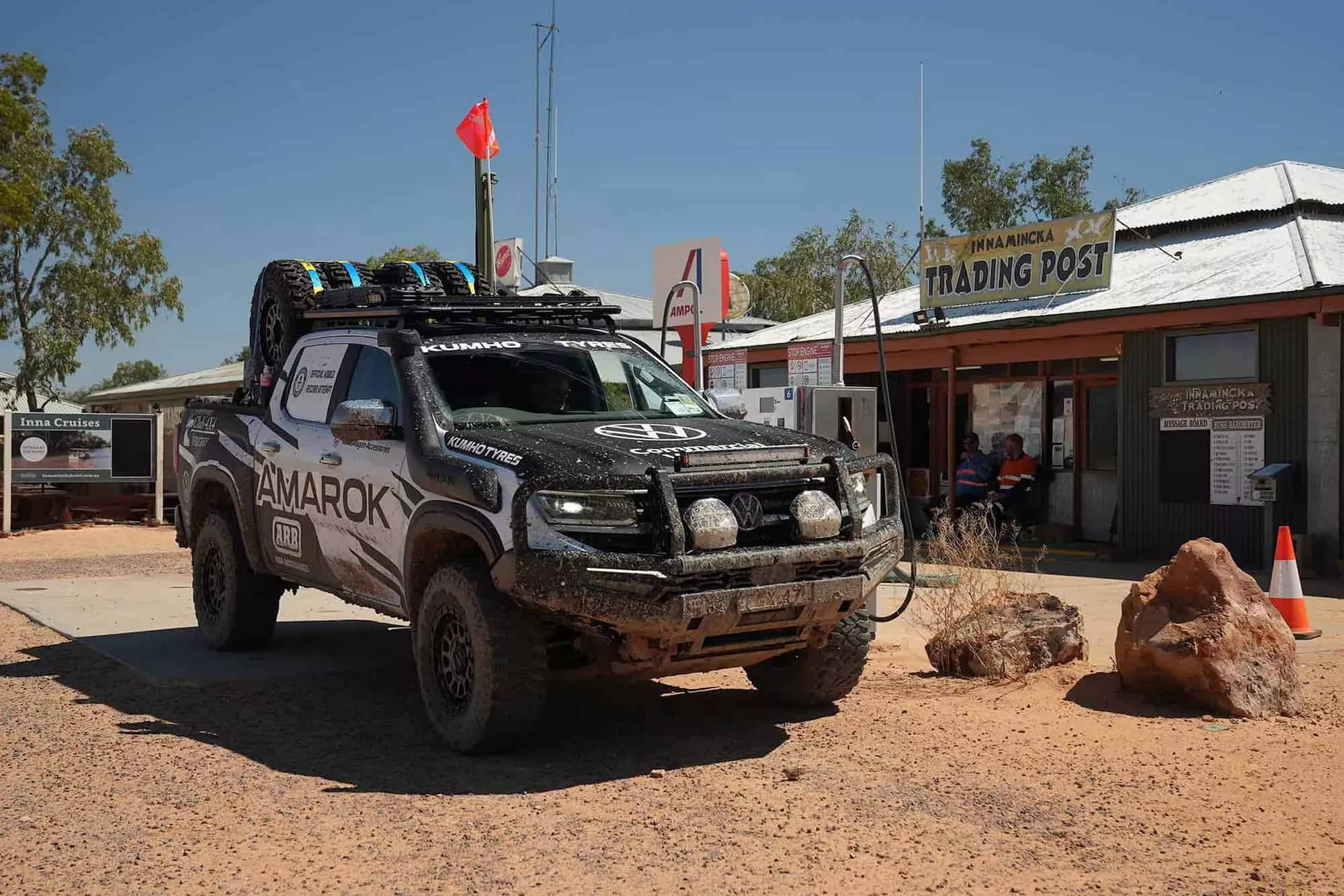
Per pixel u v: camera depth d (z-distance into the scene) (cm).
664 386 723
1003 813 492
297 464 750
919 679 752
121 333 4550
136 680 789
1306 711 656
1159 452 1483
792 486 587
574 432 613
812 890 411
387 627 1005
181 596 1204
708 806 504
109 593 1230
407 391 645
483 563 589
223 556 860
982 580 815
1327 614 1014
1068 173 4031
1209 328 1430
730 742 613
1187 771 547
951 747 593
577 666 609
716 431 634
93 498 2202
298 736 636
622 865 436
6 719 679
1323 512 1306
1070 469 1741
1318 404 1312
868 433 876
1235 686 644
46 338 4356
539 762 578
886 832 469
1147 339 1498
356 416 631
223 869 435
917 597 1058
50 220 4388
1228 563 680
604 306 761
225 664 829
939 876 423
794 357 1314
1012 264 1711
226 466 841
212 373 3684
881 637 904
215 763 581
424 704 625
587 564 531
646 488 549
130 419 2152
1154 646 663
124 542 1909
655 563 535
